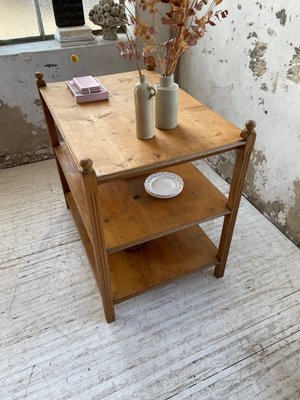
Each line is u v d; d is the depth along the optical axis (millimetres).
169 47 945
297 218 1501
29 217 1723
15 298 1325
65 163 1458
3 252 1522
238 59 1589
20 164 2148
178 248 1385
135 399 1026
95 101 1274
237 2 1484
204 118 1160
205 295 1342
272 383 1064
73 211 1617
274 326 1227
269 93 1459
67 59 1876
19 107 1931
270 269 1444
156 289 1363
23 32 1927
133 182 1324
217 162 2018
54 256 1507
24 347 1162
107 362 1121
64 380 1073
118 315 1269
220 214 1169
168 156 958
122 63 2023
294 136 1391
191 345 1169
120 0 1948
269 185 1632
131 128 1100
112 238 1063
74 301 1318
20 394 1038
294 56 1277
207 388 1054
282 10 1270
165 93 1010
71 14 1839
